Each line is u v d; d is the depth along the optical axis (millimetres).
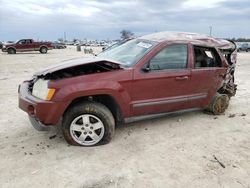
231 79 6582
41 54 30812
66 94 4027
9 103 6965
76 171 3674
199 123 5449
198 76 5188
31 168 3742
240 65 17703
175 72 4883
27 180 3469
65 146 4371
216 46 5805
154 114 4879
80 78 4184
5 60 21266
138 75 4508
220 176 3582
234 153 4219
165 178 3520
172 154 4152
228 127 5289
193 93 5230
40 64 17938
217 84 5613
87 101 4309
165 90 4832
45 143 4484
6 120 5625
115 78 4332
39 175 3578
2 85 9609
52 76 4254
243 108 6586
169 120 5559
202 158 4043
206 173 3645
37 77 4480
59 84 4066
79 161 3922
